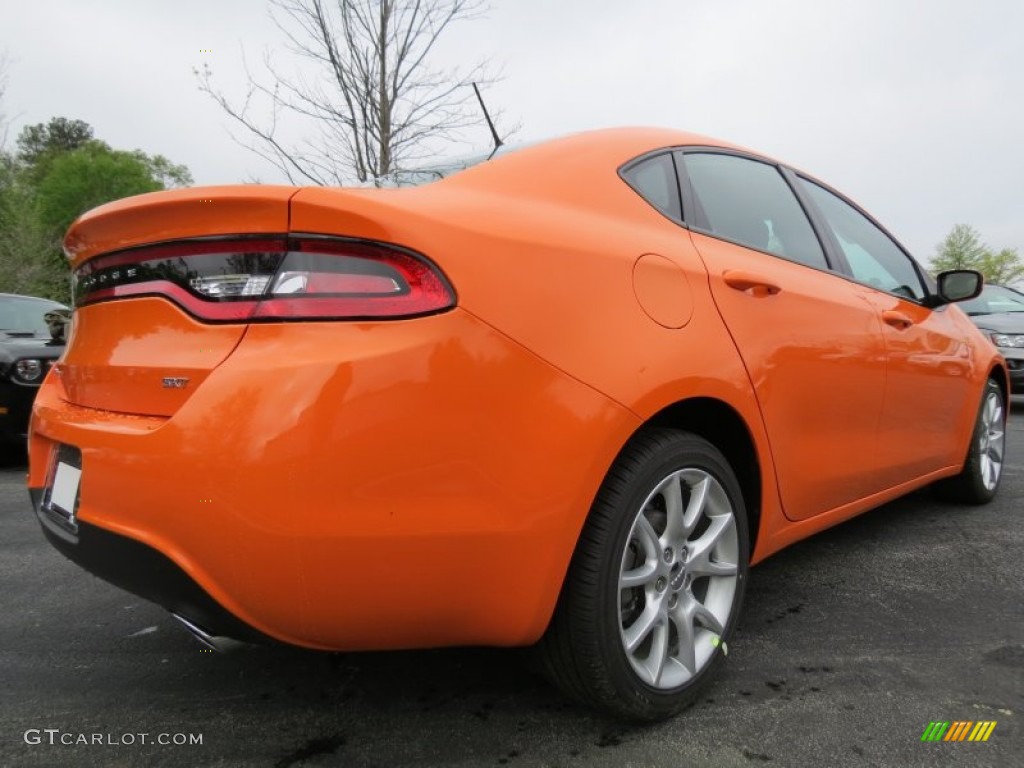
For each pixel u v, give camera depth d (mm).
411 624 1529
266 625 1462
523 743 1815
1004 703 2002
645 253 1912
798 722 1905
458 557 1504
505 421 1525
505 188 1873
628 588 1806
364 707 1992
